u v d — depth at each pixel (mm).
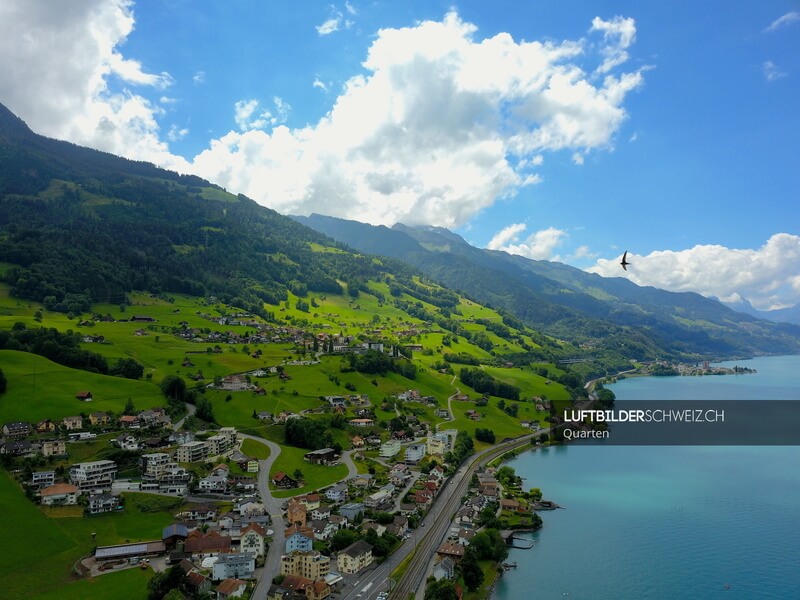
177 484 195375
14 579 135125
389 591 143875
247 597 134875
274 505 194750
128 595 131500
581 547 185875
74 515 169250
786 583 161875
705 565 173250
